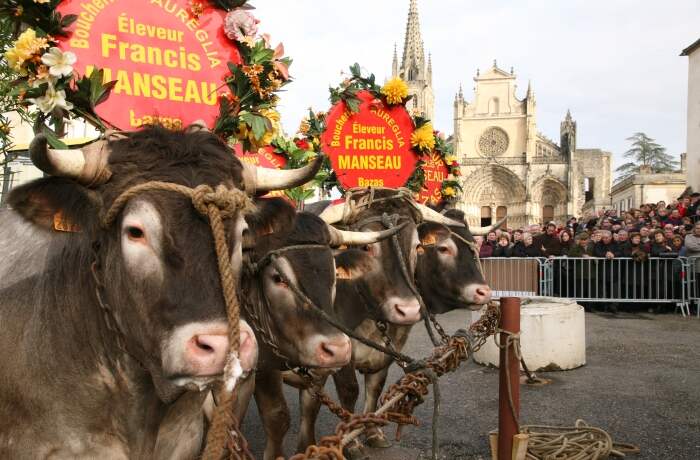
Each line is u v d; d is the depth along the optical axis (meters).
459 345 4.48
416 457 5.59
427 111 77.12
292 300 3.76
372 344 3.84
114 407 2.59
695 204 18.38
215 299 2.10
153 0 3.44
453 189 8.59
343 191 6.53
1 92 4.74
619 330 12.39
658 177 42.78
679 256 14.47
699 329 12.44
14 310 2.73
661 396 7.61
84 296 2.56
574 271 14.89
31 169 9.66
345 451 5.47
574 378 8.55
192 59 3.56
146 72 3.40
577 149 69.56
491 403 7.37
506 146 65.94
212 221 2.16
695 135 28.98
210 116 3.61
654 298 14.55
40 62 2.99
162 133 2.45
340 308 5.23
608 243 15.10
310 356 3.69
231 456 2.70
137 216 2.19
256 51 3.62
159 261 2.15
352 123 6.58
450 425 6.55
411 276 5.44
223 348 2.04
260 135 3.58
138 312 2.21
